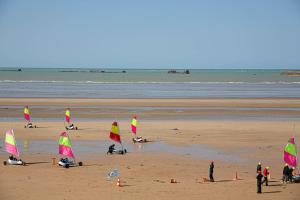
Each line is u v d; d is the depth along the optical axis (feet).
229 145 171.42
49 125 218.59
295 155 121.39
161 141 179.42
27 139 180.86
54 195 104.17
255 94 411.34
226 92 435.12
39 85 522.47
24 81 618.03
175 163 140.46
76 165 136.26
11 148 138.10
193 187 112.47
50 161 141.79
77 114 262.88
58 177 121.49
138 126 218.38
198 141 179.42
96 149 162.30
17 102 319.68
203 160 145.48
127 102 326.65
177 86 532.32
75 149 162.09
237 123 230.27
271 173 129.18
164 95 391.04
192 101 338.95
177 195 104.88
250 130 207.51
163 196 103.96
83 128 210.38
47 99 342.03
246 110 289.74
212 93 419.33
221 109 293.64
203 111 282.56
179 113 271.69
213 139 184.03
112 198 101.96
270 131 205.05
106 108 292.20
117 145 170.50
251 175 126.31
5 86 493.36
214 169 132.98
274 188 112.68
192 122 233.55
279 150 162.50
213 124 226.38
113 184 114.52
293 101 346.54
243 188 112.37
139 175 124.67
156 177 122.72
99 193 106.01
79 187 111.34
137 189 109.91
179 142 177.27
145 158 147.64
